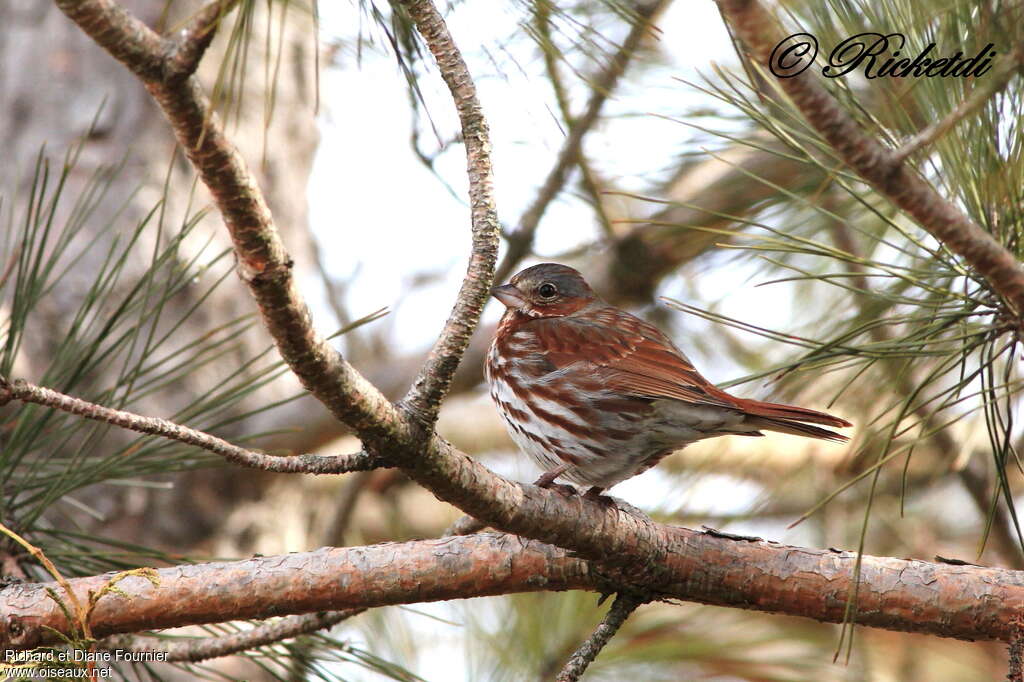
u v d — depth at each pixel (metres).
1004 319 6.37
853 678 11.23
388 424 6.05
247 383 8.10
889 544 13.25
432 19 6.52
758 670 11.05
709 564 7.18
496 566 7.05
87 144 12.71
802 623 12.30
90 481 7.81
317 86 7.22
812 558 7.18
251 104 13.43
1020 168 6.11
